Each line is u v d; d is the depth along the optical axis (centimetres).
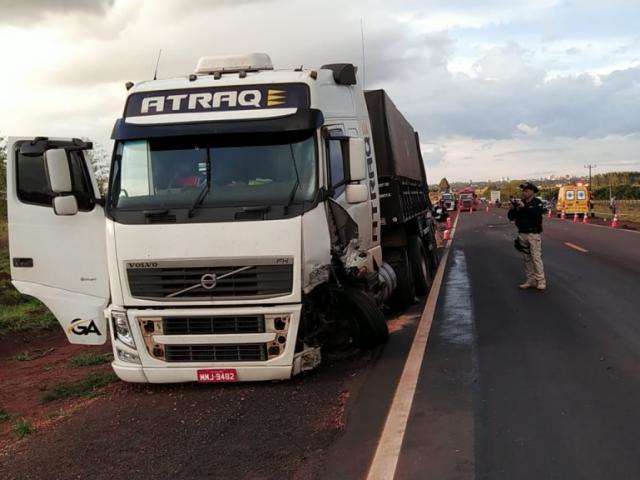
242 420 530
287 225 575
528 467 413
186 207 587
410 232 1158
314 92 631
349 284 694
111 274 600
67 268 647
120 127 619
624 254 1684
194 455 463
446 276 1409
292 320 584
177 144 613
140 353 602
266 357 594
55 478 441
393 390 586
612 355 673
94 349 924
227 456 457
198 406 573
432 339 788
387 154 989
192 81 639
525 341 754
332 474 416
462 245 2253
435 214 2130
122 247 589
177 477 428
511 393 562
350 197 661
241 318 588
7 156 646
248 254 575
